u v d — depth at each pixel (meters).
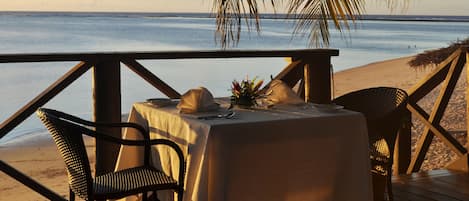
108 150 3.49
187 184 2.38
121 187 2.42
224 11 2.88
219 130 2.29
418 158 4.25
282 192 2.44
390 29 51.88
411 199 3.43
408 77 14.17
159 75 15.72
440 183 3.80
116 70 3.43
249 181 2.37
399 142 4.11
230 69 16.70
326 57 4.07
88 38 32.50
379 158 2.98
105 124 2.72
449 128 7.25
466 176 3.98
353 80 14.07
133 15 83.62
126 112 10.52
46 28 42.56
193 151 2.37
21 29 39.88
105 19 71.56
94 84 3.41
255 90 2.84
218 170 2.29
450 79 4.13
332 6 2.82
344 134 2.55
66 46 27.17
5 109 11.90
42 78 16.41
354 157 2.57
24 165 7.20
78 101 12.66
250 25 2.90
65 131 2.27
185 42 30.92
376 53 24.05
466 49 4.05
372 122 2.99
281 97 2.90
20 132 9.63
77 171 2.36
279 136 2.41
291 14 2.90
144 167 2.77
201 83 14.00
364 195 2.59
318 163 2.51
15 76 16.69
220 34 2.93
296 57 3.99
